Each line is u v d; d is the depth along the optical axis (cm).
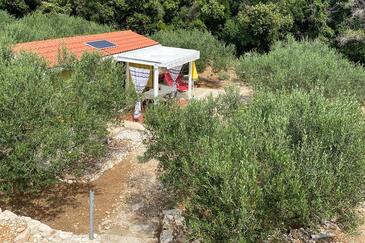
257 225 768
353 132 891
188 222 849
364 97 2130
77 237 1021
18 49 1748
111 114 1356
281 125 917
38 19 3030
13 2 3731
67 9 3756
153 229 1142
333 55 2462
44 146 985
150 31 3734
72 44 2030
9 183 1055
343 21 3547
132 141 1738
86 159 1518
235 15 3878
